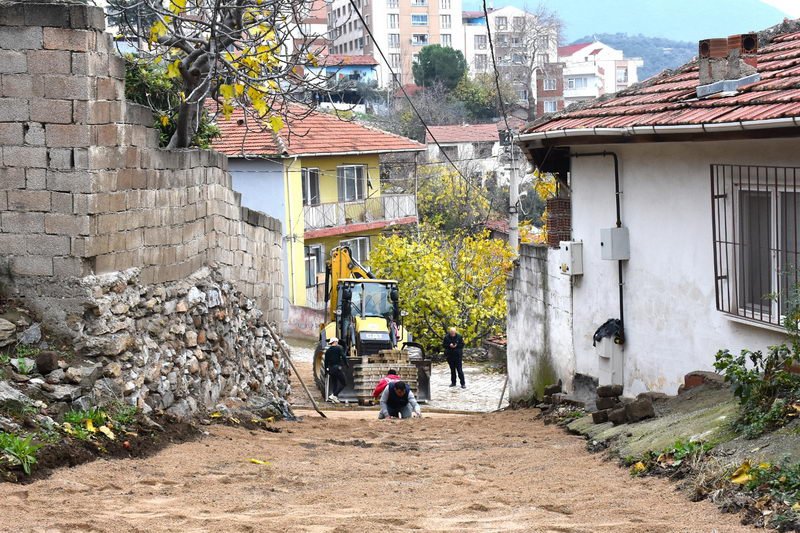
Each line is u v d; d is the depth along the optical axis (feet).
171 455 35.17
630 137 43.32
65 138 37.70
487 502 26.78
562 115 51.90
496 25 404.98
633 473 30.19
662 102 45.80
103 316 38.42
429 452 39.37
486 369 113.60
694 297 43.47
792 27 51.85
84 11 37.40
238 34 51.88
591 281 51.62
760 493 24.30
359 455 38.29
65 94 37.58
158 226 44.32
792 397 30.19
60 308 38.14
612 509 25.07
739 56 43.70
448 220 184.14
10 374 35.76
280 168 132.16
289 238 133.59
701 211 42.65
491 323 127.13
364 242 152.15
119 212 40.29
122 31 55.67
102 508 25.46
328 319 101.86
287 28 52.75
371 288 94.38
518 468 33.73
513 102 312.09
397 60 368.89
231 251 54.90
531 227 131.64
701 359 43.16
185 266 47.62
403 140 153.28
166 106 71.31
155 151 43.93
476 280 125.18
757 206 39.60
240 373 54.24
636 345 47.73
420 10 381.81
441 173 197.47
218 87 54.75
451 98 299.58
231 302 53.88
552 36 391.45
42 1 39.37
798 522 21.54
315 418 56.95
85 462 31.76
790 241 37.52
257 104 52.39
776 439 27.76
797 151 36.65
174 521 24.03
